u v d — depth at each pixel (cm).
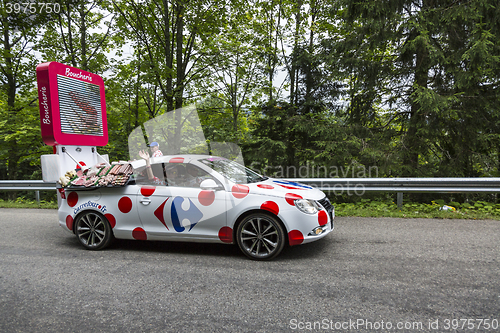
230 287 323
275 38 1224
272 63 1188
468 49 756
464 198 952
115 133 1294
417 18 815
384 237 486
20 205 877
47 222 660
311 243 466
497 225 544
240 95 1195
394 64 945
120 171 452
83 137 508
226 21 1187
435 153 952
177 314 270
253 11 1235
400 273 346
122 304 291
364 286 316
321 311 269
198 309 278
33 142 1323
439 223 568
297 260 397
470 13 750
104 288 327
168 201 427
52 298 306
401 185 689
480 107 841
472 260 378
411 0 876
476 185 661
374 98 1016
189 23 1176
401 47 873
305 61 1130
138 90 1166
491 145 866
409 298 287
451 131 898
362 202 774
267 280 338
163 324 254
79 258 427
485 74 803
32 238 532
